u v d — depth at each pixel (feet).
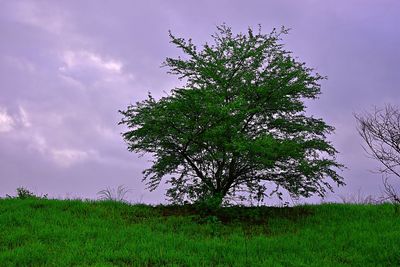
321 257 40.63
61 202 59.21
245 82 59.57
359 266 38.73
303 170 55.47
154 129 56.24
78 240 42.70
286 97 59.21
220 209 56.24
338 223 52.65
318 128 59.88
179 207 59.77
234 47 60.29
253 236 47.39
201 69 59.82
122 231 46.34
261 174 59.00
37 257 37.47
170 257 38.37
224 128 53.62
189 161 58.70
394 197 49.16
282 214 58.03
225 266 37.17
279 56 60.85
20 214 51.62
